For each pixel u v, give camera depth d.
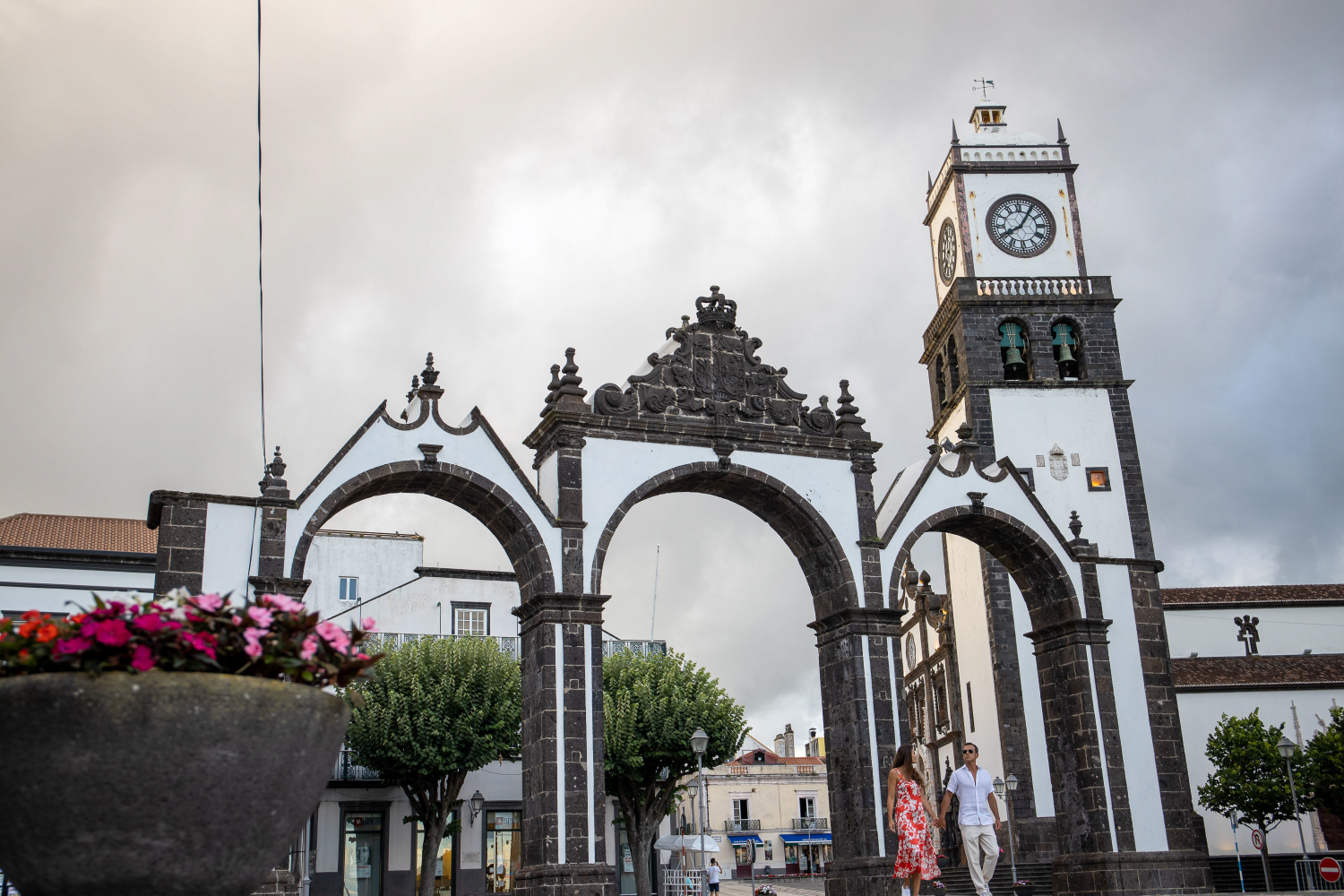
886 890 30.61
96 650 8.36
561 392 31.47
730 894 63.03
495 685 42.72
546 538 30.02
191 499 26.89
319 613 9.67
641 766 44.31
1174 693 36.22
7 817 8.29
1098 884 33.75
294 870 26.16
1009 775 43.31
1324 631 59.66
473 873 46.88
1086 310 47.38
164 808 8.31
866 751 31.69
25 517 47.09
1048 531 36.25
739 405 33.25
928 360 51.69
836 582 33.28
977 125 51.91
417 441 29.36
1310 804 46.47
